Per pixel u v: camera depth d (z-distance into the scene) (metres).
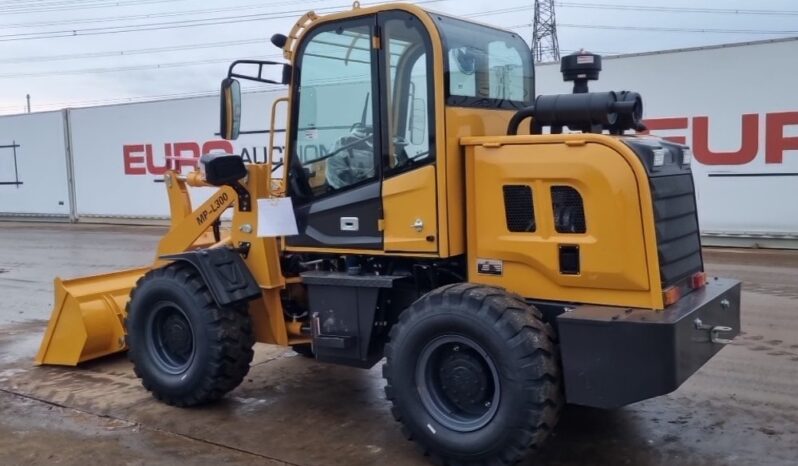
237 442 4.62
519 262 4.16
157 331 5.33
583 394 3.81
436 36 4.16
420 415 4.14
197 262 4.98
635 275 3.84
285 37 4.96
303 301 5.32
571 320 3.80
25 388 5.80
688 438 4.52
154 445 4.61
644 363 3.66
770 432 4.58
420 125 4.29
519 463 4.07
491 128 4.65
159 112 18.00
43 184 20.95
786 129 11.12
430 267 4.53
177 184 5.79
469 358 4.05
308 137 4.82
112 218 19.66
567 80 4.69
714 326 4.14
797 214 11.23
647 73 12.07
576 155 3.93
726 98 11.50
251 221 5.13
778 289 8.64
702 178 11.88
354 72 4.56
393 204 4.43
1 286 10.84
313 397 5.41
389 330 4.79
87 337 6.16
